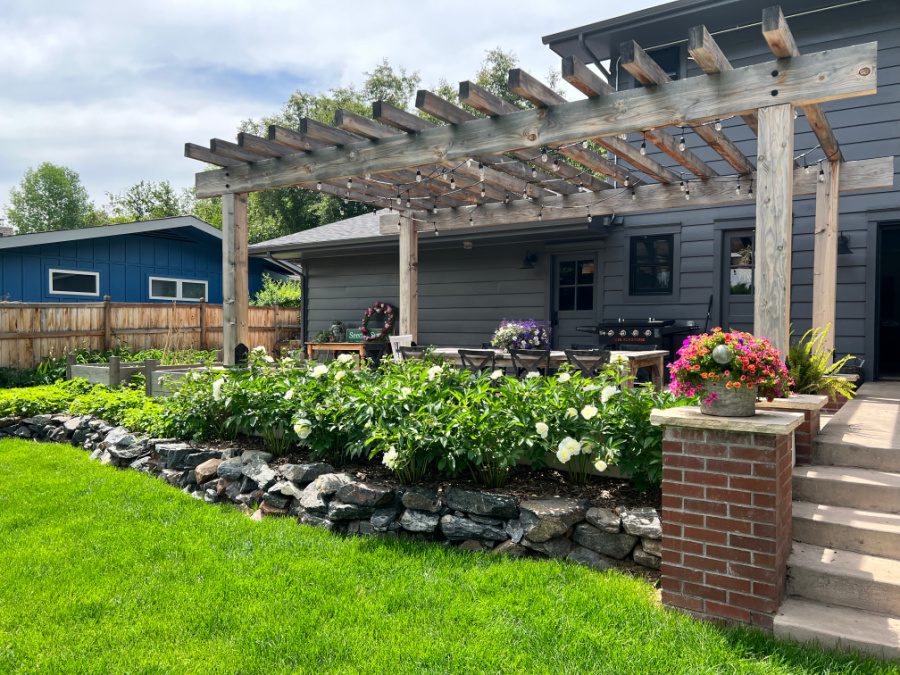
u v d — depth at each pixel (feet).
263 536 12.12
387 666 7.55
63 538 12.05
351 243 34.30
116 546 11.61
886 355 33.22
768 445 8.58
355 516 12.41
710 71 12.24
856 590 8.74
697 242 27.48
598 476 12.63
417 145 16.05
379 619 8.69
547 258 31.63
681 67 27.71
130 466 17.63
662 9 25.84
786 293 11.65
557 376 13.21
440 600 9.24
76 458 19.07
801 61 11.48
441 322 35.12
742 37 26.30
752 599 8.68
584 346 28.22
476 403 13.09
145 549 11.43
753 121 15.15
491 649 7.84
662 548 9.41
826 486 10.80
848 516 10.11
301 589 9.65
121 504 14.24
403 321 24.91
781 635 8.36
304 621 8.64
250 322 46.21
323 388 15.12
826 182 20.04
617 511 10.75
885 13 23.54
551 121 14.15
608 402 12.24
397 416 13.30
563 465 12.71
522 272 32.48
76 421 21.83
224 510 13.97
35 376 32.01
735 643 8.21
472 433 12.20
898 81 23.32
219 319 44.47
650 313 28.58
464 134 15.33
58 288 43.34
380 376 15.84
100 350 36.83
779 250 11.66
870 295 23.80
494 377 13.64
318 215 80.28
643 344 26.17
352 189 22.43
